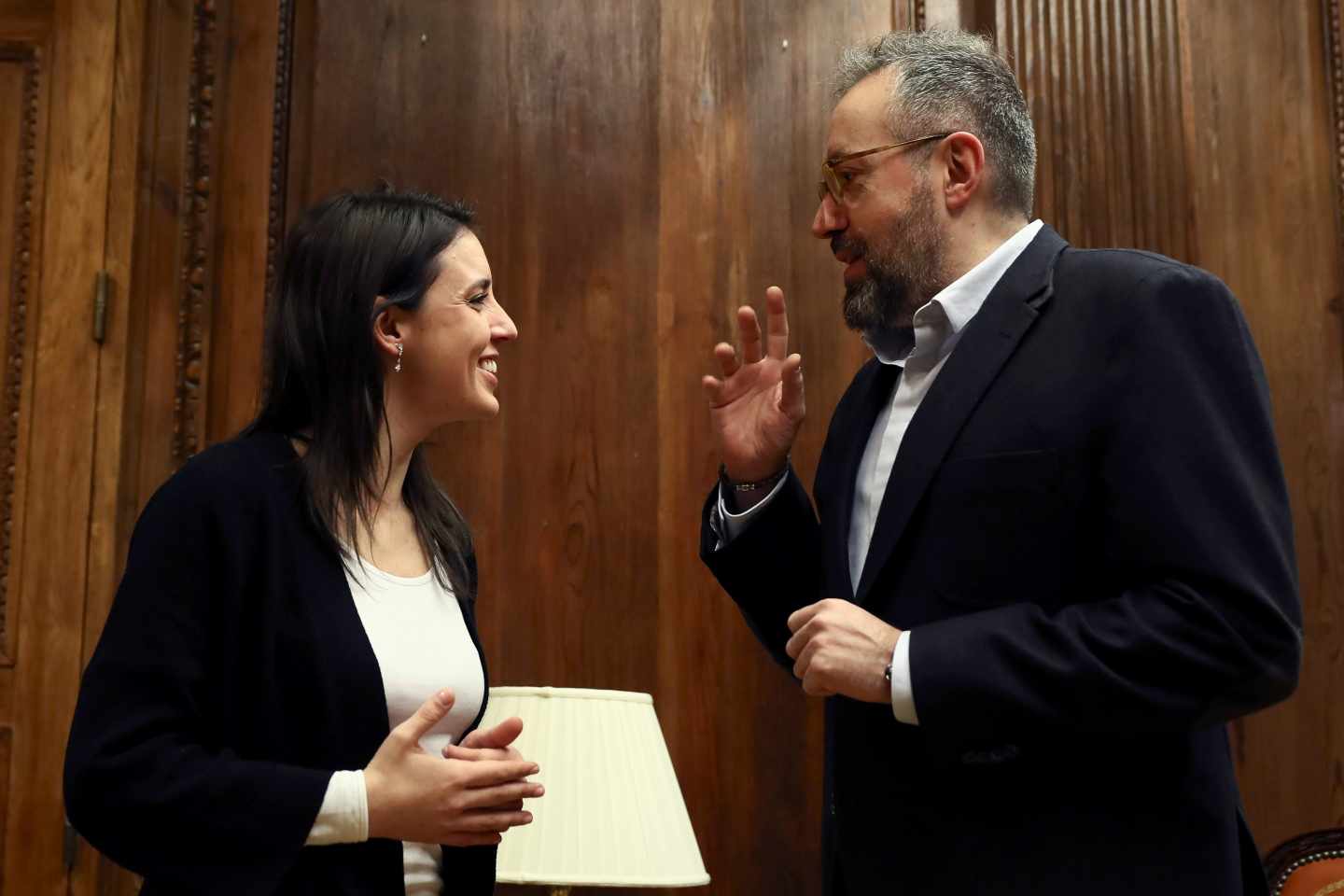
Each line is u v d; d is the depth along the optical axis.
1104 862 1.70
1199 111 3.53
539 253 3.52
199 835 1.52
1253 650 1.65
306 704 1.65
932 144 2.09
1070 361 1.86
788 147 3.54
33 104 3.50
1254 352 1.84
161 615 1.62
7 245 3.45
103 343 3.40
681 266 3.51
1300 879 2.55
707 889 3.24
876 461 2.09
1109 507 1.77
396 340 1.87
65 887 3.20
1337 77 3.52
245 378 3.46
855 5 3.58
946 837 1.76
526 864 2.25
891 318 2.12
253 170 3.53
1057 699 1.68
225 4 3.57
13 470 3.36
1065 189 3.50
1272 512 1.73
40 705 3.27
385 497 1.89
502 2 3.61
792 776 3.29
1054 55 3.56
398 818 1.55
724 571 2.23
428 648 1.77
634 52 3.59
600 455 3.43
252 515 1.70
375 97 3.57
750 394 2.22
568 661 3.35
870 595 1.92
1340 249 3.46
